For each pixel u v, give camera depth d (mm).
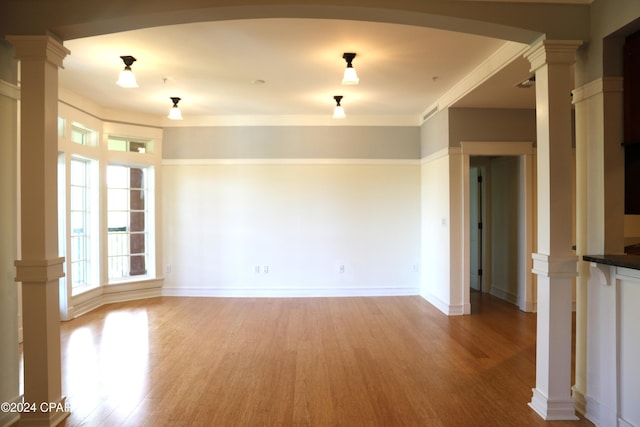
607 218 2432
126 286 5613
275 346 3797
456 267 4922
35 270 2350
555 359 2486
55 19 2363
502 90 4078
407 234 6012
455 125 4852
